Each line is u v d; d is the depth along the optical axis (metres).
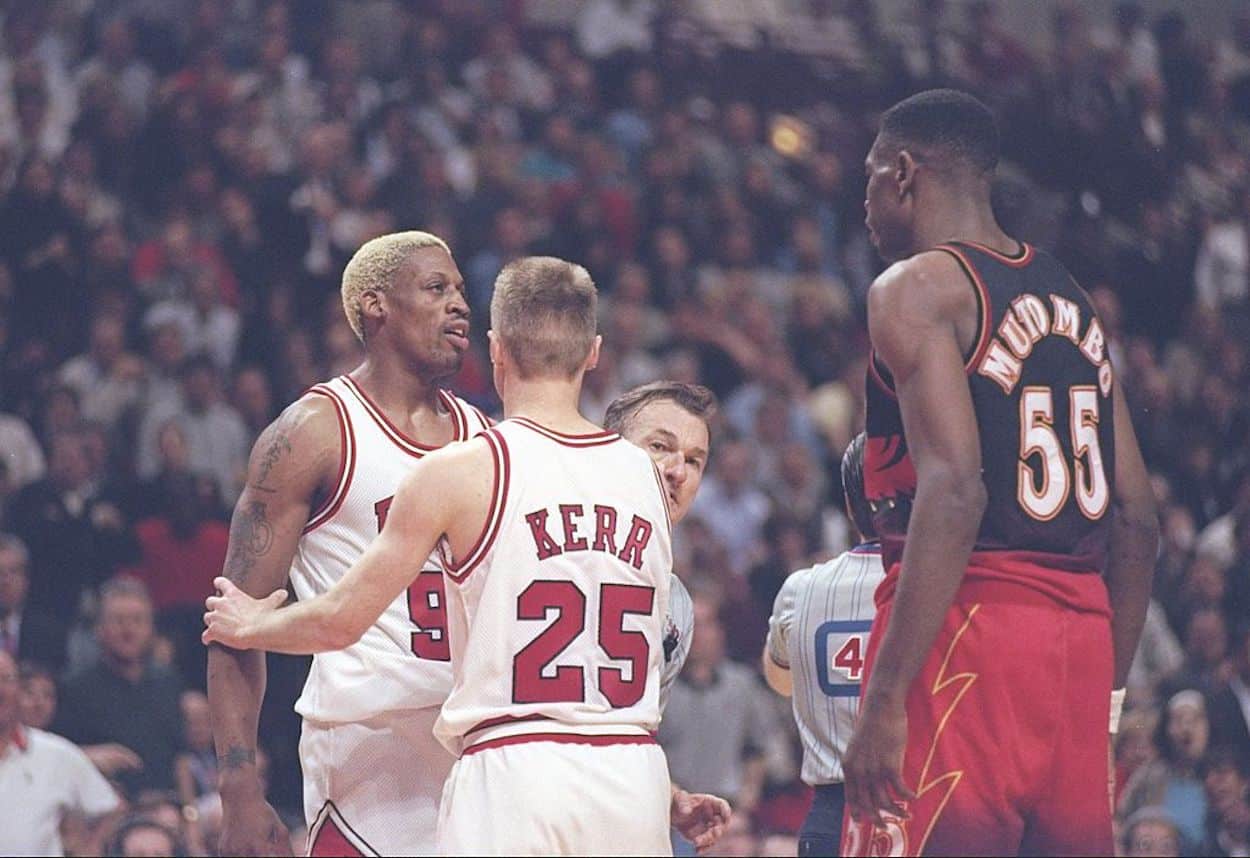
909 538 11.16
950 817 11.38
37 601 31.89
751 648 35.00
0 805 23.39
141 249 42.59
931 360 11.34
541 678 12.05
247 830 13.48
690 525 36.69
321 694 14.23
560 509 12.23
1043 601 11.59
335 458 14.22
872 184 12.45
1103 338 12.30
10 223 40.56
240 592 12.77
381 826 14.06
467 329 14.72
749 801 30.88
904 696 11.12
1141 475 12.66
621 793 12.03
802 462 41.03
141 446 37.53
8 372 38.31
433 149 47.19
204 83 47.28
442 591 14.12
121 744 27.06
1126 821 25.77
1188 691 29.09
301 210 43.75
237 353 40.00
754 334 46.00
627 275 44.91
